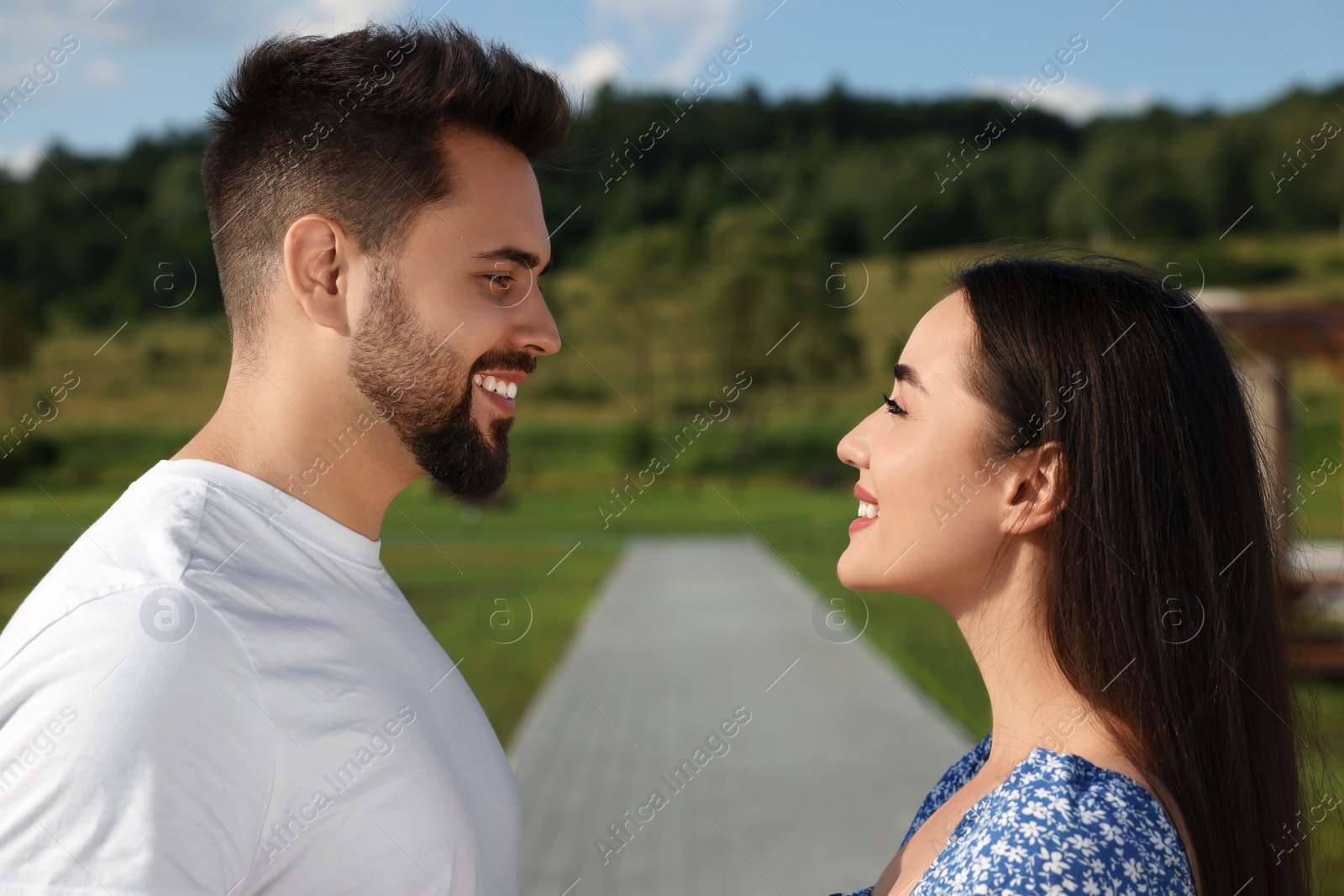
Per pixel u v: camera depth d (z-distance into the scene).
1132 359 1.32
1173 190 55.88
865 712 8.22
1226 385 1.38
